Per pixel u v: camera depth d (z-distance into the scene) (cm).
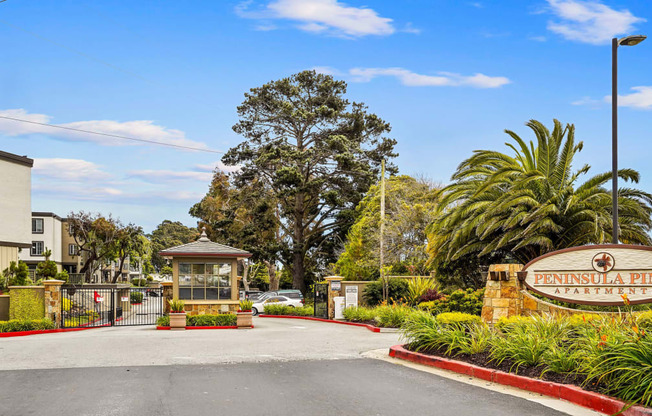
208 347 1453
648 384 721
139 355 1290
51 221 6356
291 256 5506
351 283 3012
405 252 4069
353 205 5488
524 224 2177
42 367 1114
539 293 1273
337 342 1589
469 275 2700
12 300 2388
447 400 820
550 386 847
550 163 2259
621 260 1200
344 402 809
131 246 6562
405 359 1192
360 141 5659
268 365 1130
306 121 5316
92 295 3825
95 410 766
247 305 2369
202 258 2495
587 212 2075
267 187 5503
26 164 3922
